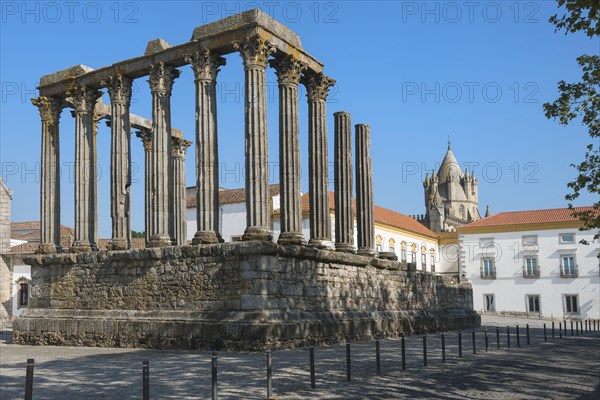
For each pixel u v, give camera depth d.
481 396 14.64
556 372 19.22
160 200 29.56
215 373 12.88
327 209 31.86
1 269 54.75
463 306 47.75
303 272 27.38
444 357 22.03
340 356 22.91
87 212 32.88
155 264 28.14
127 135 32.19
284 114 28.86
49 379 17.42
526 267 74.50
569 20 17.84
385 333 33.16
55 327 30.78
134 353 24.97
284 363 20.58
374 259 33.59
